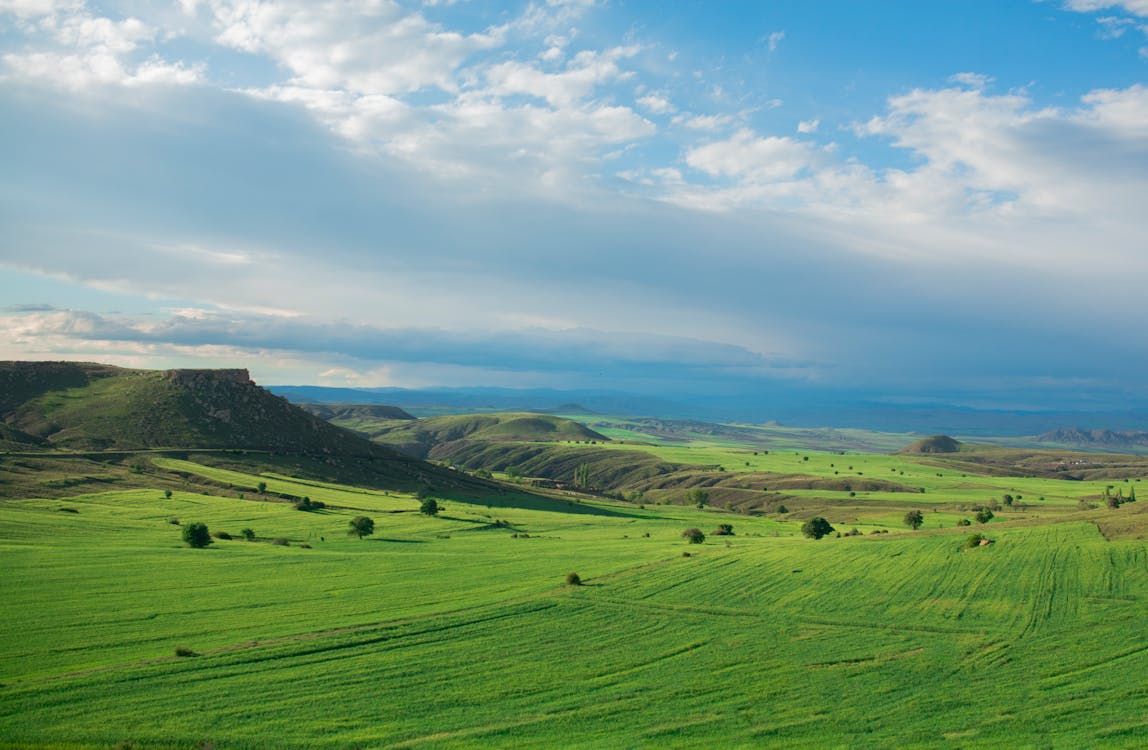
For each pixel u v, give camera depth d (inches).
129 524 4288.9
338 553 3789.4
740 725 1603.1
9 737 1444.4
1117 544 3353.8
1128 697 1736.0
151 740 1449.3
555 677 1903.3
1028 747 1483.8
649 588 2945.4
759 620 2472.9
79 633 2161.7
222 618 2384.4
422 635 2251.5
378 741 1491.1
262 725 1547.7
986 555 3314.5
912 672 1943.9
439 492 7426.2
